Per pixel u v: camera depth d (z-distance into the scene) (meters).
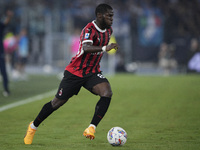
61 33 99.69
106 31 20.42
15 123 26.86
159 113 31.09
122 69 89.50
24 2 103.69
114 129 19.39
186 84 57.00
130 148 18.84
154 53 99.88
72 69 20.16
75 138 21.61
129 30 99.06
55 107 20.31
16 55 73.19
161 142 20.34
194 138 21.38
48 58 97.56
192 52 83.88
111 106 35.25
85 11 104.50
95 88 20.11
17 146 19.56
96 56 20.22
